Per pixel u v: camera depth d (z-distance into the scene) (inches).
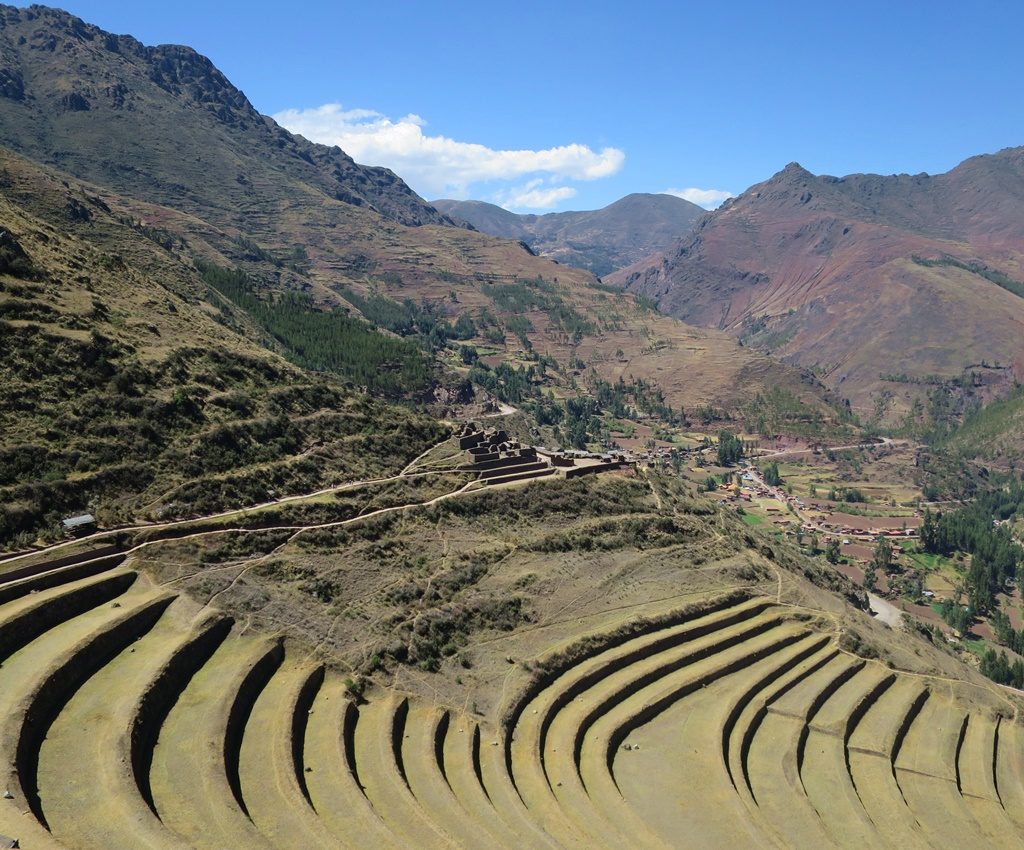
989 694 5561.0
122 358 4943.4
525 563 5039.4
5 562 3484.3
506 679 4116.6
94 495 4037.9
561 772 3614.7
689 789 3720.5
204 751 2854.3
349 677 3718.0
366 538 4653.1
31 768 2551.7
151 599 3631.9
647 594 5226.4
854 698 4938.5
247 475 4682.6
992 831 4168.3
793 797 3878.0
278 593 4001.0
